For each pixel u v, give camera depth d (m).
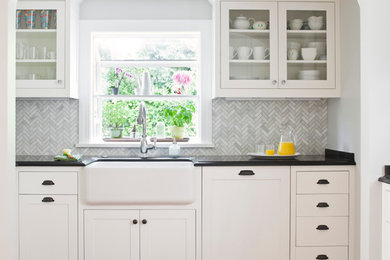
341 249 2.75
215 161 2.72
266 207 2.73
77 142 3.29
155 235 2.69
